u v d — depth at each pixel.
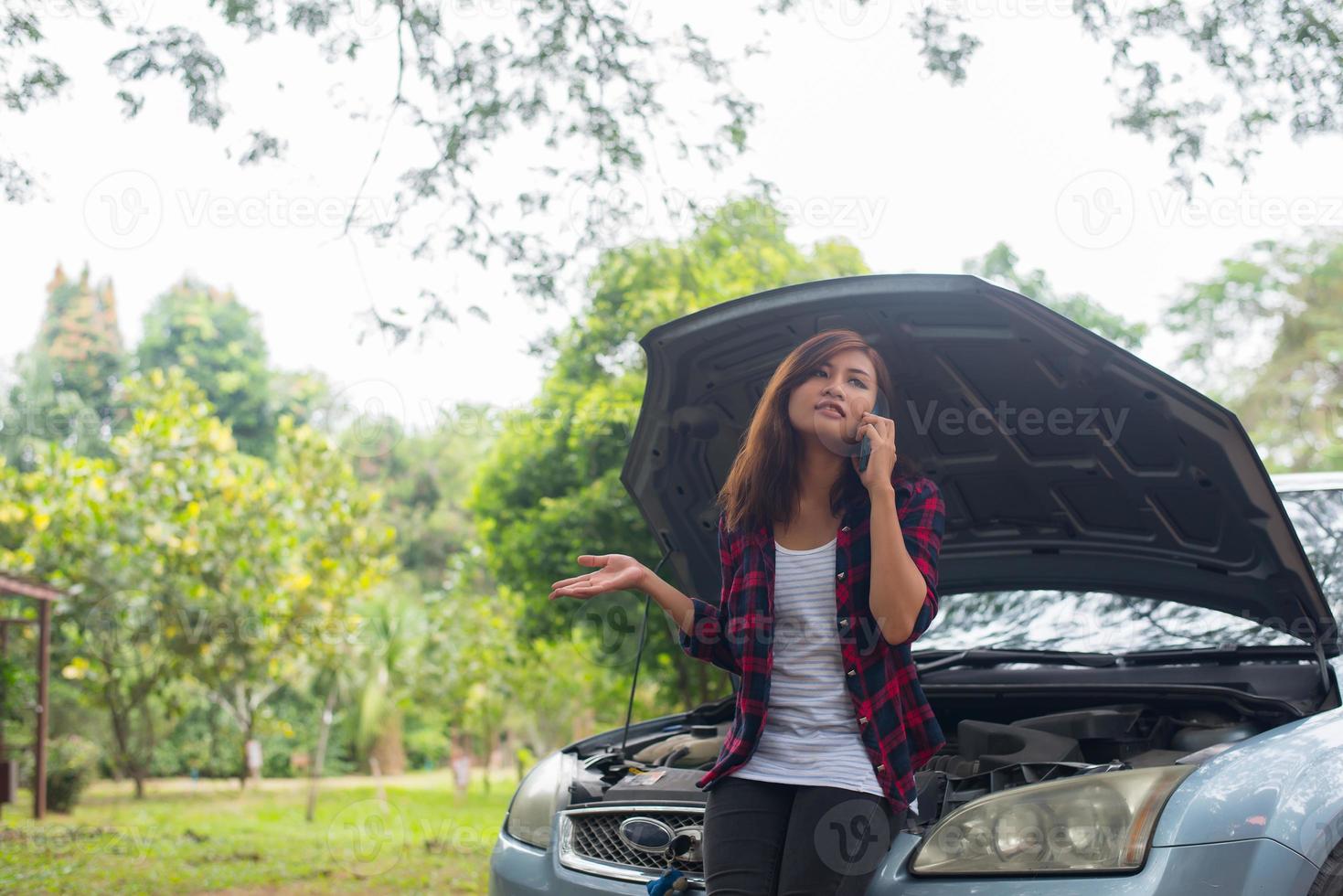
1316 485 3.32
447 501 37.78
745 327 2.80
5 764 12.53
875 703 2.04
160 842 9.10
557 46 6.06
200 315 40.06
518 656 17.84
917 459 3.22
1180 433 2.53
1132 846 2.03
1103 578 3.41
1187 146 5.74
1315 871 2.02
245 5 5.71
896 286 2.58
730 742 2.11
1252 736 2.43
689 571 3.29
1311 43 5.57
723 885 1.99
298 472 16.11
